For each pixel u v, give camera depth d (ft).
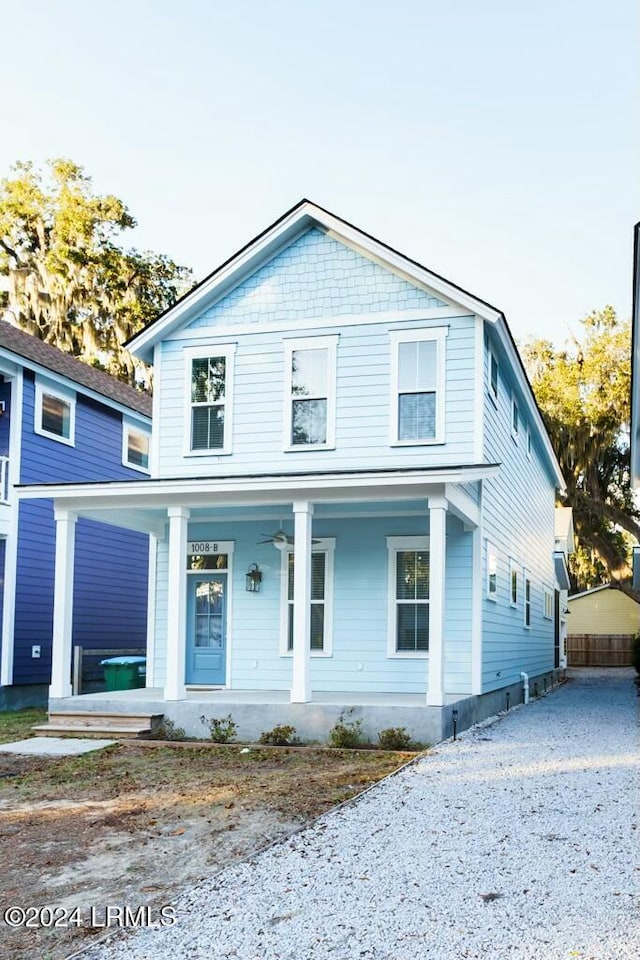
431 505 43.70
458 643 50.55
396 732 41.22
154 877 21.71
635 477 58.39
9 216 127.65
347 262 53.21
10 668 61.26
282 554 54.70
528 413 72.02
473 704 49.01
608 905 18.24
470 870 20.97
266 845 24.34
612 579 137.08
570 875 20.38
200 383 55.16
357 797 29.86
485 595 52.42
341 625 52.70
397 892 19.45
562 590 110.52
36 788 33.30
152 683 57.41
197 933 17.38
